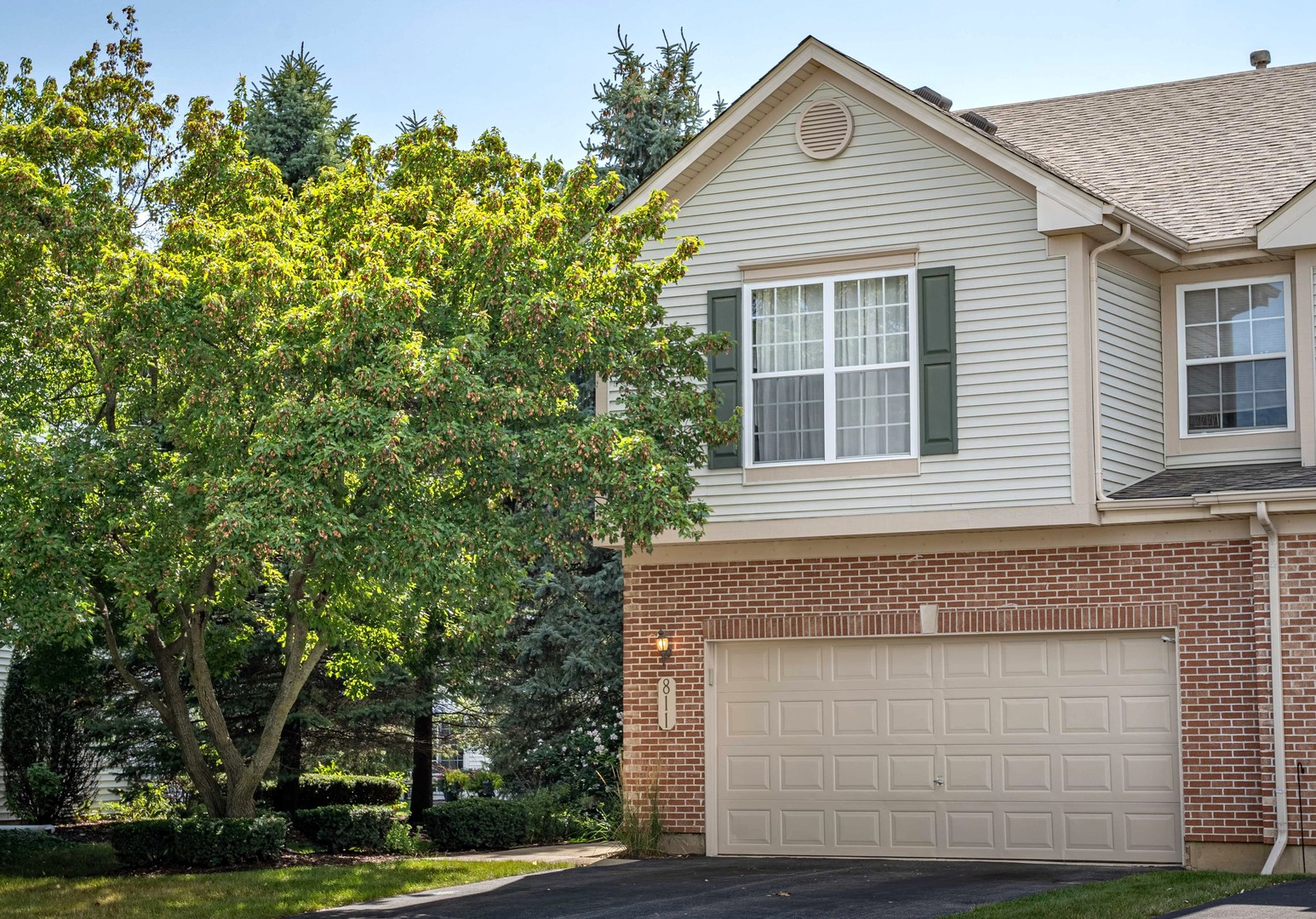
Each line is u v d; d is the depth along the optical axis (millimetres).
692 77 32062
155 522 16391
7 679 27234
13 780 26797
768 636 17812
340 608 18375
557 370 15609
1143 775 16125
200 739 23672
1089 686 16484
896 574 17344
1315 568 15328
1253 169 19312
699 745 18016
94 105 17938
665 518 15211
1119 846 16125
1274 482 15969
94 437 16281
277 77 31375
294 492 13938
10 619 15953
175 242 15781
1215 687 15797
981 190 17188
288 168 30016
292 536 13711
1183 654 15977
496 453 15078
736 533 17703
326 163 30016
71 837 22641
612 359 16125
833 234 17812
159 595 16734
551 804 23094
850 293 17703
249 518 13789
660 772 18125
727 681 18094
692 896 13648
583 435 14938
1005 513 16531
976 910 12008
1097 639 16516
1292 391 17531
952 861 16594
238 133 17625
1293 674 15297
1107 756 16312
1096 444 16406
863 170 17781
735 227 18328
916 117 17438
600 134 30797
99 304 16453
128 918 13195
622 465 15328
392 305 14375
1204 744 15750
